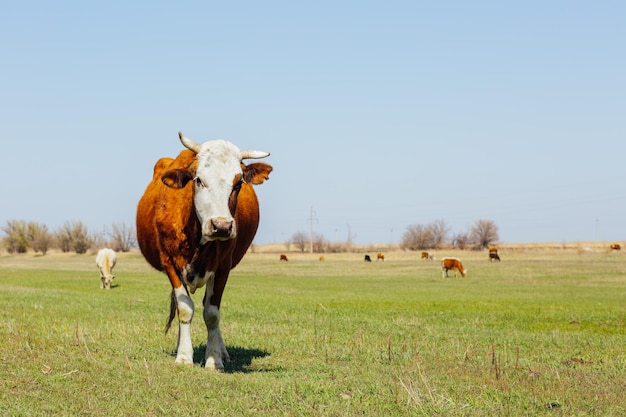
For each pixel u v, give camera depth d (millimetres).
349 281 46250
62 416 6660
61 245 119688
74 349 10000
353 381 8883
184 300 9789
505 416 7352
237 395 7812
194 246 9586
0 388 7484
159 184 10570
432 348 12328
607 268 60844
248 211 11266
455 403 7789
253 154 9852
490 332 15875
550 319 20000
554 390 8719
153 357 10078
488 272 58062
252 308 21422
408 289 37156
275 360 10930
